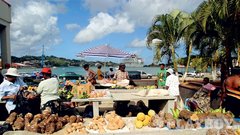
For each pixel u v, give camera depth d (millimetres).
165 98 7039
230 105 6621
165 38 18719
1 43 14273
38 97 6656
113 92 8258
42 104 6355
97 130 5363
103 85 10141
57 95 6590
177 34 18422
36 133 5320
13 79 6418
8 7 14406
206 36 11414
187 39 12133
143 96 7074
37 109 6590
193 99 8195
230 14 8805
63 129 5590
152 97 6961
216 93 8328
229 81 6691
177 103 9336
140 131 5238
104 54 13758
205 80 8477
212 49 12664
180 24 17766
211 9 9461
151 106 8117
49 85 6418
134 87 9703
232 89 6590
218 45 11781
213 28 10742
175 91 9336
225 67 10820
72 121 5910
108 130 5328
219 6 8977
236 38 9891
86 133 5180
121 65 11305
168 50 19172
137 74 28828
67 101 6707
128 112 7711
